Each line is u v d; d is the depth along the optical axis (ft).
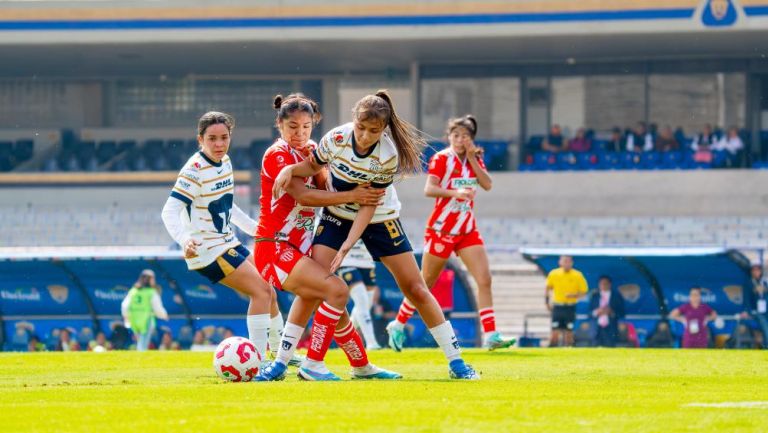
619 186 280.10
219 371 65.41
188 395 55.52
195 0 278.46
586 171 282.56
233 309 156.35
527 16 271.90
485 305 94.94
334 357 86.89
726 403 52.44
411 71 312.09
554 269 152.76
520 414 47.29
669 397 55.47
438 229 93.45
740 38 275.80
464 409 48.65
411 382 62.90
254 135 335.88
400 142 61.26
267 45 287.48
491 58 304.09
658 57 300.61
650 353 94.17
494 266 215.92
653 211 278.05
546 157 290.35
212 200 69.46
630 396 55.98
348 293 64.49
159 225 270.67
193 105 339.98
